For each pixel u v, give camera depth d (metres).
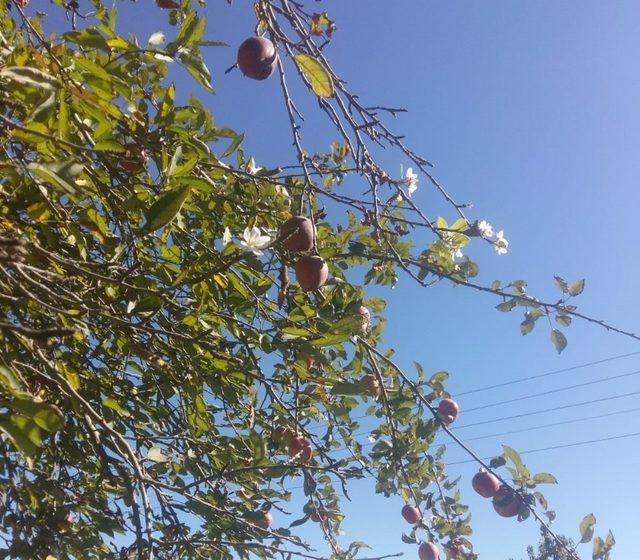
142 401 1.57
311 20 1.22
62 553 1.34
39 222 1.00
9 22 1.22
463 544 1.66
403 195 1.39
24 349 1.14
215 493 1.34
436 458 1.75
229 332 1.24
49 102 0.81
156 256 1.34
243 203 1.45
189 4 1.37
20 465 1.33
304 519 1.31
